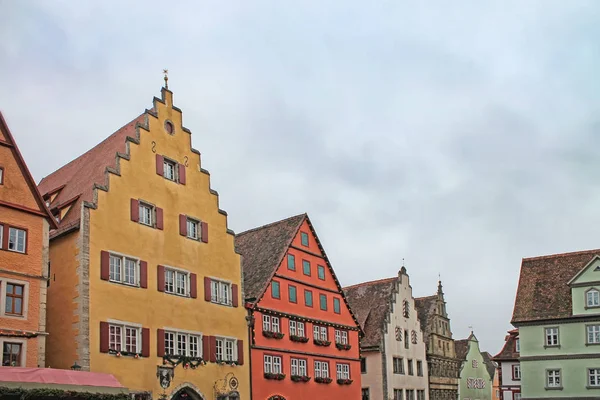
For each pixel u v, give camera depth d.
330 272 53.94
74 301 32.09
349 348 54.16
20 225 29.22
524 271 61.47
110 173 34.75
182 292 38.12
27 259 29.17
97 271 32.91
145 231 36.19
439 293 75.44
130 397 29.00
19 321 28.28
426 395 67.81
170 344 36.47
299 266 49.94
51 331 32.56
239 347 41.38
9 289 28.30
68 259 32.84
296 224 50.81
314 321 50.03
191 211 39.69
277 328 45.88
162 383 35.09
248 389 41.53
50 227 31.22
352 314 55.97
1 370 25.48
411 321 67.81
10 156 29.56
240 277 42.62
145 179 36.91
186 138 40.53
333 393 50.84
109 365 32.44
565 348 54.97
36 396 25.19
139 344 34.41
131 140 36.50
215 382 38.84
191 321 38.00
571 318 55.06
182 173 39.59
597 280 54.97
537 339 56.16
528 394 55.50
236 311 41.75
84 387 27.25
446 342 75.38
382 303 64.88
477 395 82.31
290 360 46.47
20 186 29.66
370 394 60.91
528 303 58.03
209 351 38.84
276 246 49.28
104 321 32.66
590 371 53.75
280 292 46.94
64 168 42.69
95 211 33.53
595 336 54.16
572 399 53.84
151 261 36.19
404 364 64.69
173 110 39.97
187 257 38.66
